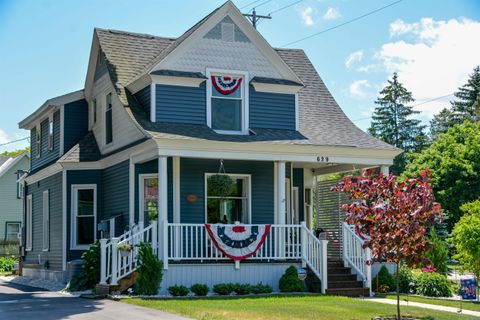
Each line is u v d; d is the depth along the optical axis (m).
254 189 23.09
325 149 22.66
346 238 21.81
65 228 25.34
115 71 24.45
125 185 23.19
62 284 24.31
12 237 49.59
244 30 23.61
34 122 31.61
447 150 43.34
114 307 16.22
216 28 23.28
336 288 20.45
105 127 25.23
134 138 22.09
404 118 73.38
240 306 16.19
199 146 20.72
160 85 22.36
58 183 26.50
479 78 75.00
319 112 26.11
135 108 22.81
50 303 17.36
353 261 21.50
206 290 19.53
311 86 27.44
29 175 30.81
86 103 27.98
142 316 14.38
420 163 44.50
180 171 22.11
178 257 20.06
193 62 22.83
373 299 19.45
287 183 24.66
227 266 20.47
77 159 25.39
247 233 20.73
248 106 23.36
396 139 73.00
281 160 22.05
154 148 20.64
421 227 13.64
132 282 19.47
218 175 22.09
